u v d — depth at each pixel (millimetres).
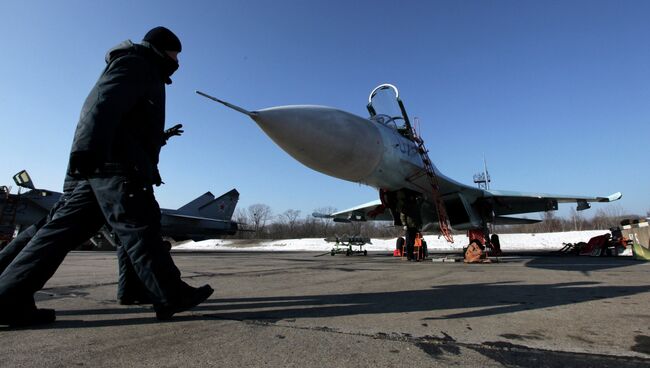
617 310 3094
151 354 2004
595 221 73750
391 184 10023
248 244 51438
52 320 2809
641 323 2639
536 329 2490
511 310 3115
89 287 4918
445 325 2619
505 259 11727
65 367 1797
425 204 12836
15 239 3121
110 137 2490
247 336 2355
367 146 8109
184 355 1982
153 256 2699
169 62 3145
